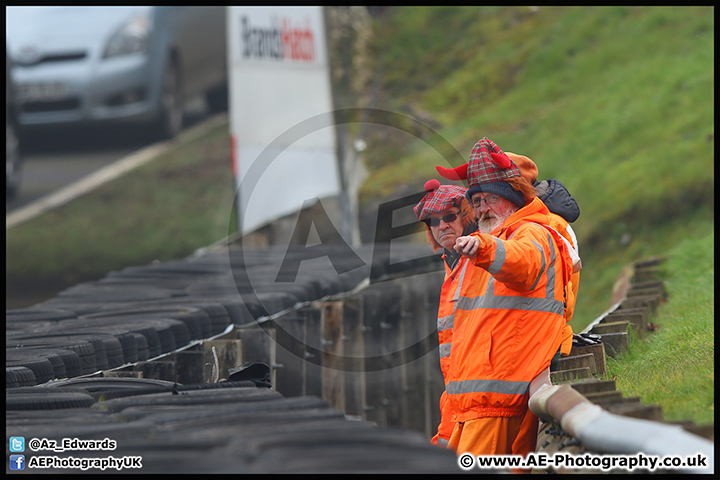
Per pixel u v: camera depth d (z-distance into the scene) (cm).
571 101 5650
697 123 4256
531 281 1149
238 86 3912
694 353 1552
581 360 1492
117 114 5416
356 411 2438
